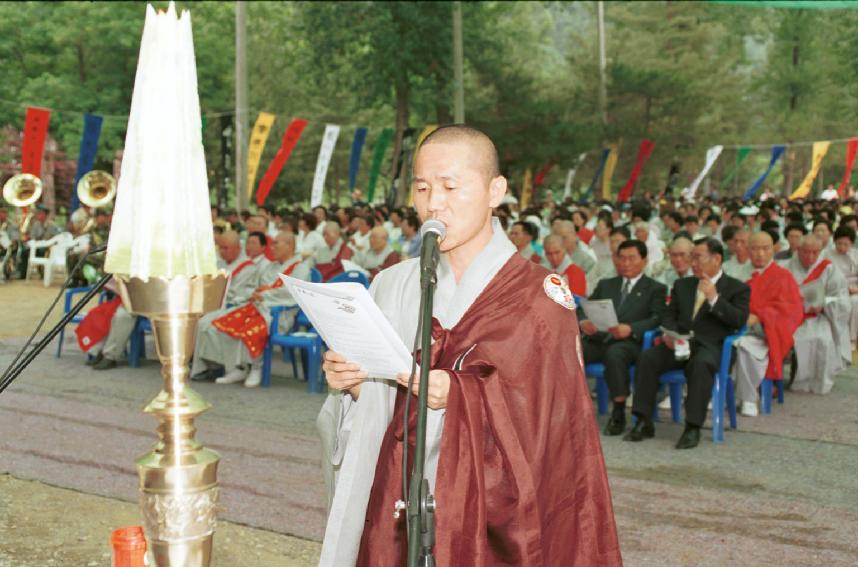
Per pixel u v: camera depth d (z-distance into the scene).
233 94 37.25
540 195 47.47
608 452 7.03
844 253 12.05
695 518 5.49
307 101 47.47
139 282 1.99
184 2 33.72
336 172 50.16
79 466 6.39
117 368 10.15
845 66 37.09
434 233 2.37
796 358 9.28
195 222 2.04
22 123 31.62
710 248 7.57
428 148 2.66
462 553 2.46
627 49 54.72
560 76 57.47
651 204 33.53
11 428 7.42
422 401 2.17
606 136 38.91
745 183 65.12
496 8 40.06
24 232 19.52
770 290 8.31
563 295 2.70
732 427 7.80
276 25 46.66
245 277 9.78
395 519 2.60
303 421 7.87
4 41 31.84
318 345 9.14
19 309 14.73
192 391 2.13
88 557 4.76
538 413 2.57
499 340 2.60
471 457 2.47
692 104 45.88
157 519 2.06
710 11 60.94
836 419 8.12
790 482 6.23
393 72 33.19
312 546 4.97
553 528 2.61
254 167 22.02
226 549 4.89
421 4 32.62
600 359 7.95
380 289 2.91
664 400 8.76
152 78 2.01
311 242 13.33
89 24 30.86
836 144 50.03
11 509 5.48
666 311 7.77
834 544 5.06
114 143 31.84
